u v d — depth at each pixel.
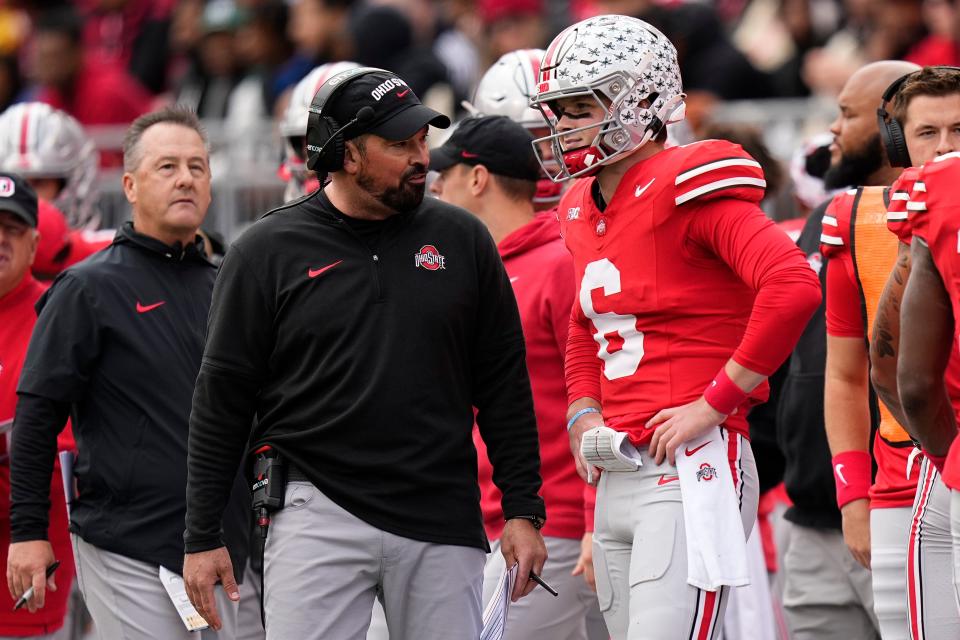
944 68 14.01
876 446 14.77
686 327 13.56
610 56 13.53
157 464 15.96
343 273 13.66
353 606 13.56
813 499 17.25
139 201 16.66
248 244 13.83
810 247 17.52
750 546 18.88
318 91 13.73
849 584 17.33
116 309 16.23
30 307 18.23
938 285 12.34
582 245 14.12
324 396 13.60
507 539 14.06
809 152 20.78
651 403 13.65
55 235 20.52
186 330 16.45
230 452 13.88
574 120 13.79
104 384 16.19
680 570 13.27
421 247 13.88
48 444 16.17
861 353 15.06
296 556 13.48
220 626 13.99
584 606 17.08
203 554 13.78
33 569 16.03
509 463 14.21
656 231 13.50
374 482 13.55
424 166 13.75
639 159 13.88
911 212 12.27
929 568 13.27
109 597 16.02
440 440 13.70
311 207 13.95
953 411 13.07
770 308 12.85
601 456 13.68
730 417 13.66
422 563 13.59
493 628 13.95
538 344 17.03
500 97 20.19
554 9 38.84
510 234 17.42
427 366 13.69
